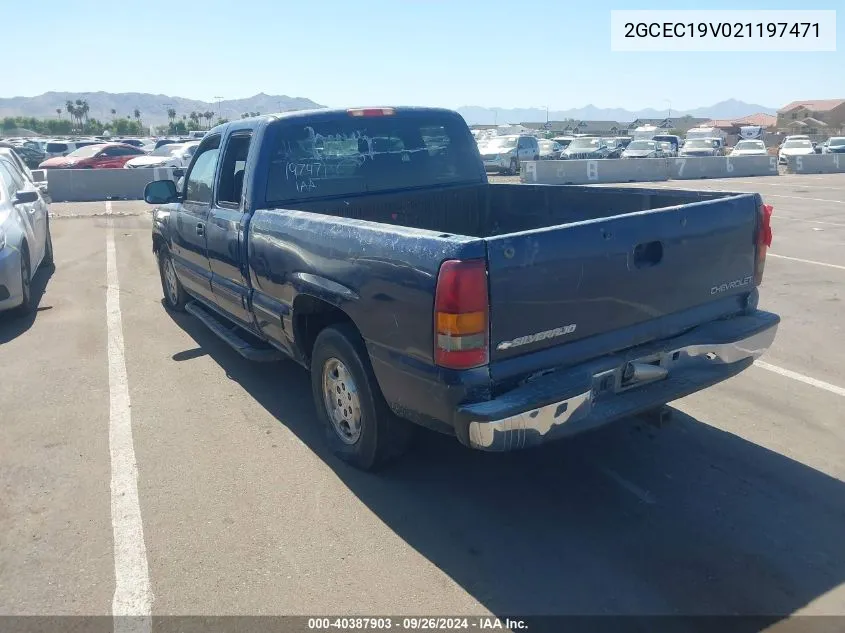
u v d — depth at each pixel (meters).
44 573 3.30
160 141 37.50
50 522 3.70
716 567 3.27
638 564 3.30
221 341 6.62
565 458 4.30
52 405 5.17
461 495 3.92
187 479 4.11
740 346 3.99
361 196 5.27
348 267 3.72
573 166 25.95
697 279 3.88
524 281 3.19
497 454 4.36
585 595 3.10
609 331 3.56
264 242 4.57
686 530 3.56
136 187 21.48
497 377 3.21
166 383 5.58
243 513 3.76
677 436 4.55
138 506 3.83
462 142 5.83
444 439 4.57
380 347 3.60
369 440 3.97
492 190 5.94
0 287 7.02
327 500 3.88
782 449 4.35
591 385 3.36
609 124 101.75
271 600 3.10
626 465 4.21
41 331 7.01
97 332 6.95
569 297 3.35
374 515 3.73
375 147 5.33
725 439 4.49
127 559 3.39
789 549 3.39
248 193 4.89
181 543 3.51
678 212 3.70
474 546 3.46
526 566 3.31
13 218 7.62
